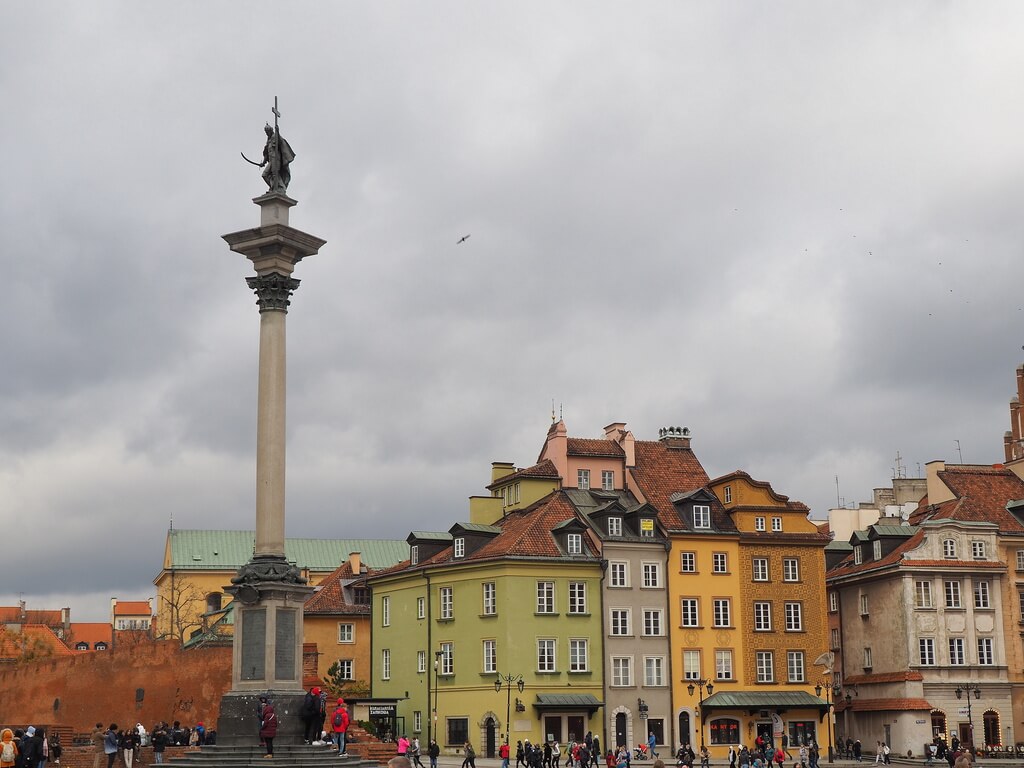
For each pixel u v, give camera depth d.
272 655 49.50
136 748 67.25
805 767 90.44
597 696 99.19
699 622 103.88
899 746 106.88
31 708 84.50
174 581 171.62
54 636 154.12
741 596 105.75
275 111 53.59
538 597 98.81
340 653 115.06
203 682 85.38
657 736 100.94
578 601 100.19
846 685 116.19
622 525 103.88
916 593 109.50
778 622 106.50
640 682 101.00
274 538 50.72
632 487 110.94
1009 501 117.31
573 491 108.56
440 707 101.12
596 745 85.94
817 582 108.50
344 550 173.88
